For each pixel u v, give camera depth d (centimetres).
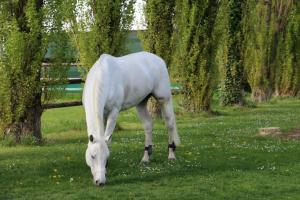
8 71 1430
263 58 3127
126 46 1770
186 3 2320
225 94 2691
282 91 3566
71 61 1534
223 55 2673
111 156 1237
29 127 1490
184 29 2325
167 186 956
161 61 1177
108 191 916
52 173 1068
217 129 1805
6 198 890
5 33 1427
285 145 1427
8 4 1423
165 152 1307
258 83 3147
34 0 1420
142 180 999
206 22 2327
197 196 892
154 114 2144
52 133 1755
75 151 1326
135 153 1289
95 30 1706
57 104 1588
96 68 1006
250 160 1204
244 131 1733
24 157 1241
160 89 1159
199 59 2330
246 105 2709
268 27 3136
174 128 1195
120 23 1739
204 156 1250
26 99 1456
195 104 2356
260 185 965
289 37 3469
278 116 2247
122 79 1050
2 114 1464
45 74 1515
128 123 2064
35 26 1421
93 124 945
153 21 2142
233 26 2669
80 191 923
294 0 3466
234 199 880
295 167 1122
